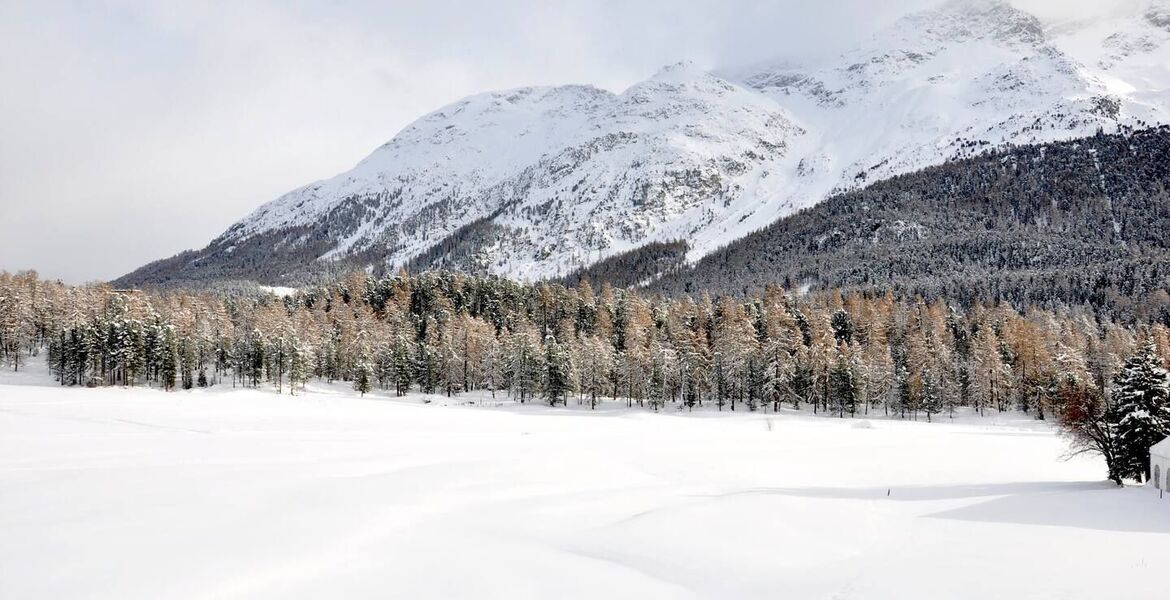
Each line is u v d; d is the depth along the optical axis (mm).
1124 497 45938
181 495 40188
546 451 66500
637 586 28094
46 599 23906
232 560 28891
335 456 59750
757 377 120500
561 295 177250
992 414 118500
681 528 37031
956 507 44000
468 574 28797
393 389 136250
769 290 174375
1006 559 32000
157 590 25219
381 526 35562
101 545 29953
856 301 162375
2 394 100812
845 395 115125
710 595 27328
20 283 152250
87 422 76188
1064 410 59219
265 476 47844
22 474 45719
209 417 86062
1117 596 26578
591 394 125250
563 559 31391
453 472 52312
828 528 38219
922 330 136375
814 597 27031
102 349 121312
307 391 124750
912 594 27203
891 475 57906
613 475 55281
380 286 187375
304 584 26812
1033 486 51938
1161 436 50812
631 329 135375
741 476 56781
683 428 93312
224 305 172500
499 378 134875
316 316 159125
